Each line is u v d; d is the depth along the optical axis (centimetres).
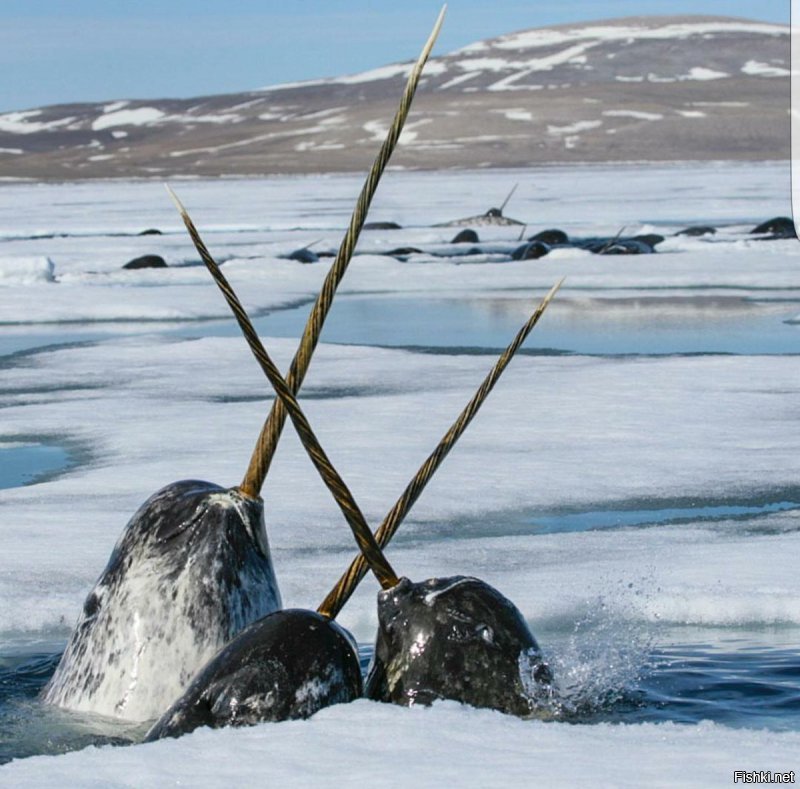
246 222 10738
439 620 862
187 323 4472
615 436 2234
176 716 840
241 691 834
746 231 7844
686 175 18788
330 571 1422
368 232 8750
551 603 1272
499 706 855
